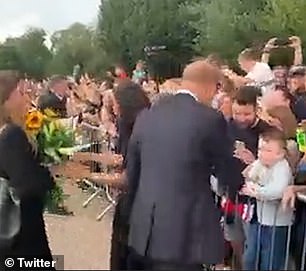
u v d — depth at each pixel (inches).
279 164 167.0
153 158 135.3
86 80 484.7
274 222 167.2
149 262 134.0
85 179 249.9
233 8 1032.2
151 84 363.3
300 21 864.9
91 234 193.2
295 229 168.4
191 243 131.7
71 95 405.7
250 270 166.9
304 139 183.3
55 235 190.7
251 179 165.3
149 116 139.3
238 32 980.6
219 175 137.3
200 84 138.3
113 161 226.8
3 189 140.9
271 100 196.2
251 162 168.7
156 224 132.7
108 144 298.7
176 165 132.5
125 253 142.3
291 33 867.4
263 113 181.0
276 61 323.9
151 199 133.6
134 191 140.4
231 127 170.7
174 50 1115.3
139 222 135.3
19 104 143.9
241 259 163.9
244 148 171.9
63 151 202.1
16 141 140.3
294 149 175.9
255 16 981.2
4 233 142.4
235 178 138.3
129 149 141.6
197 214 132.3
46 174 146.6
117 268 142.3
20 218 141.9
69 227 205.5
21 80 149.7
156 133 135.8
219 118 135.7
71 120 320.2
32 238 144.6
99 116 348.5
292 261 168.6
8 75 145.3
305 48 648.4
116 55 1168.2
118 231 144.5
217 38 1012.5
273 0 920.3
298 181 173.5
